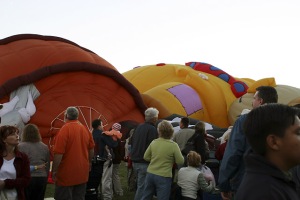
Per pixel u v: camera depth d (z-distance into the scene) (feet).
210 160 25.90
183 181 21.45
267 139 6.86
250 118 7.07
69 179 20.72
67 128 20.89
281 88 64.23
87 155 21.52
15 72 41.98
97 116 43.47
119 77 46.29
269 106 7.00
